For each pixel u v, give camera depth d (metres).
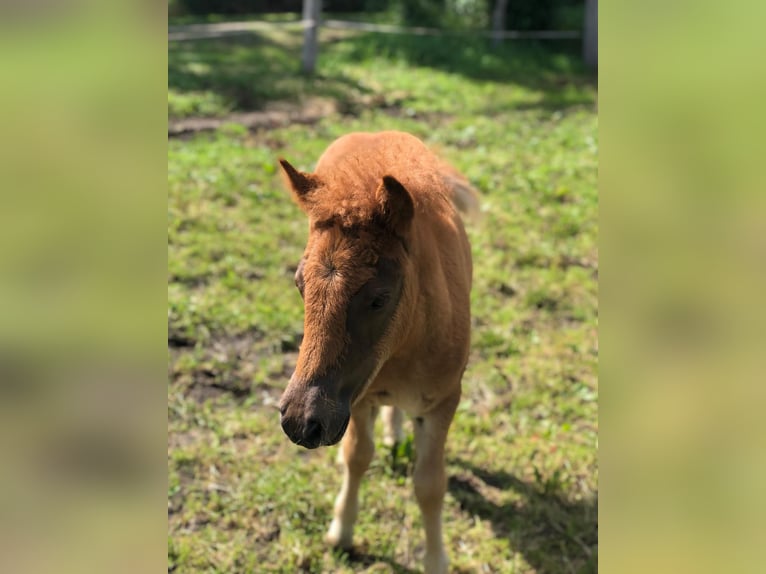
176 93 9.52
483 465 4.01
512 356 4.85
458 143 8.39
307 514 3.67
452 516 3.71
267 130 8.51
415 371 3.00
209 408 4.27
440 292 2.96
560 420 4.35
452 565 3.43
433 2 15.27
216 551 3.44
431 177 3.00
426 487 3.20
